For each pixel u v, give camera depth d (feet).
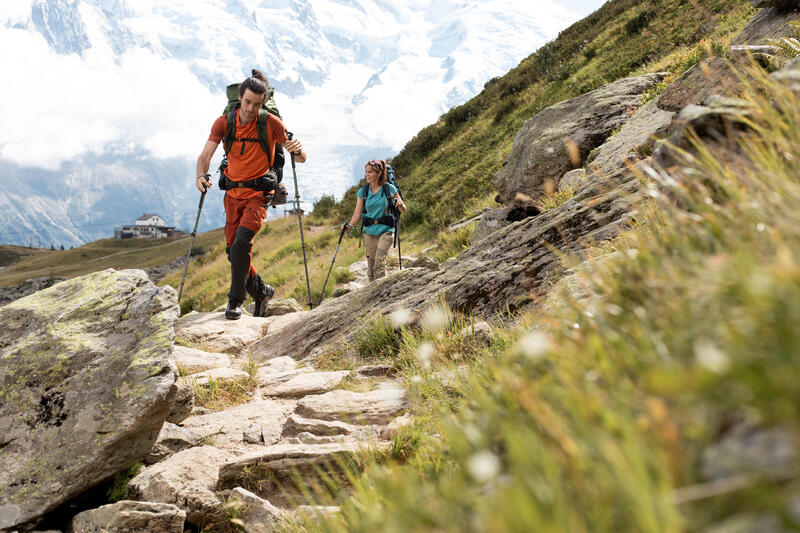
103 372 12.77
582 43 90.79
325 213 116.16
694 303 3.88
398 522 4.19
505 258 19.90
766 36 26.00
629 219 13.43
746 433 2.71
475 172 75.31
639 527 2.72
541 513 2.85
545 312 9.77
